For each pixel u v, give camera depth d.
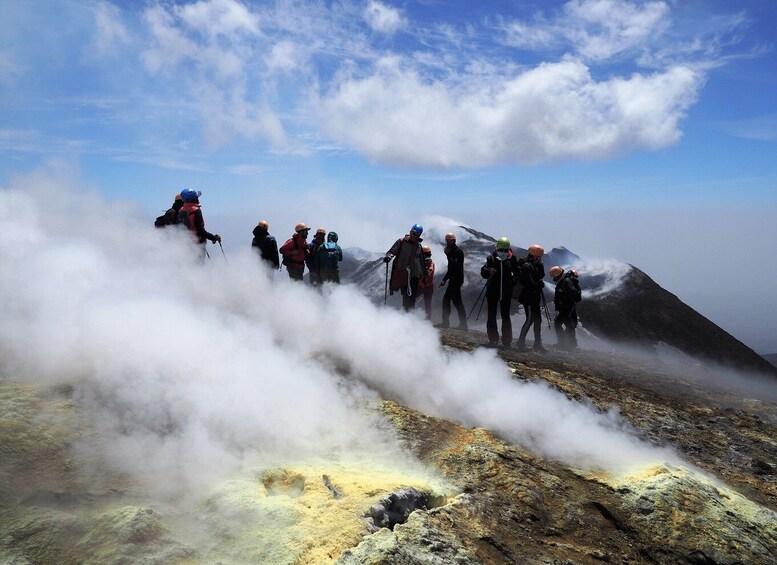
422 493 4.37
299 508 3.90
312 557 3.49
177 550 3.44
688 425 7.76
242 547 3.56
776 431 8.36
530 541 4.16
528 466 5.25
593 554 4.21
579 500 4.82
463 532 3.97
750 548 4.51
